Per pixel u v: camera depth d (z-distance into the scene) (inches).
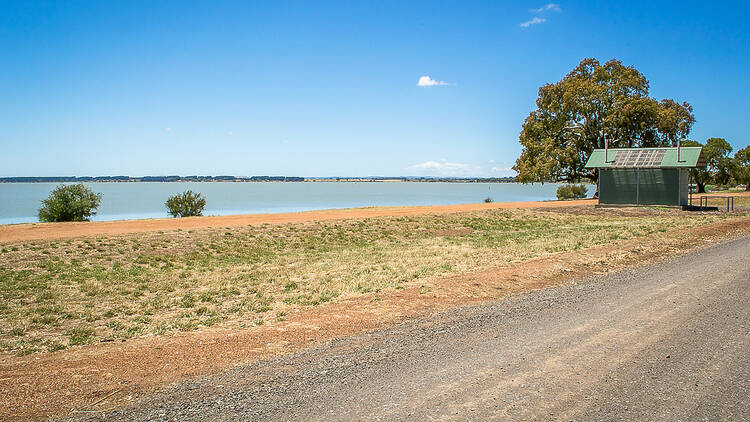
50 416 166.1
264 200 3602.4
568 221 1048.8
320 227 869.2
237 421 161.9
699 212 1171.3
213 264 565.3
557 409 168.4
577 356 221.1
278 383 195.6
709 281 385.7
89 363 224.2
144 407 173.5
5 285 428.5
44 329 299.7
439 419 162.1
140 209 2395.4
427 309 321.7
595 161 1378.0
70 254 580.4
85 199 1206.3
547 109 1968.5
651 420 159.6
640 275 424.8
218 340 259.9
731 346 229.9
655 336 248.1
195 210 1378.0
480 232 882.8
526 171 1889.8
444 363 215.8
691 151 1275.8
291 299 363.3
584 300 335.0
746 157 3686.0
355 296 367.2
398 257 585.0
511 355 224.4
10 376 206.1
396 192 6127.0
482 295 362.0
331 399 179.3
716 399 174.6
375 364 216.4
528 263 494.0
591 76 1985.7
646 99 1788.9
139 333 283.3
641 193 1309.1
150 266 546.3
